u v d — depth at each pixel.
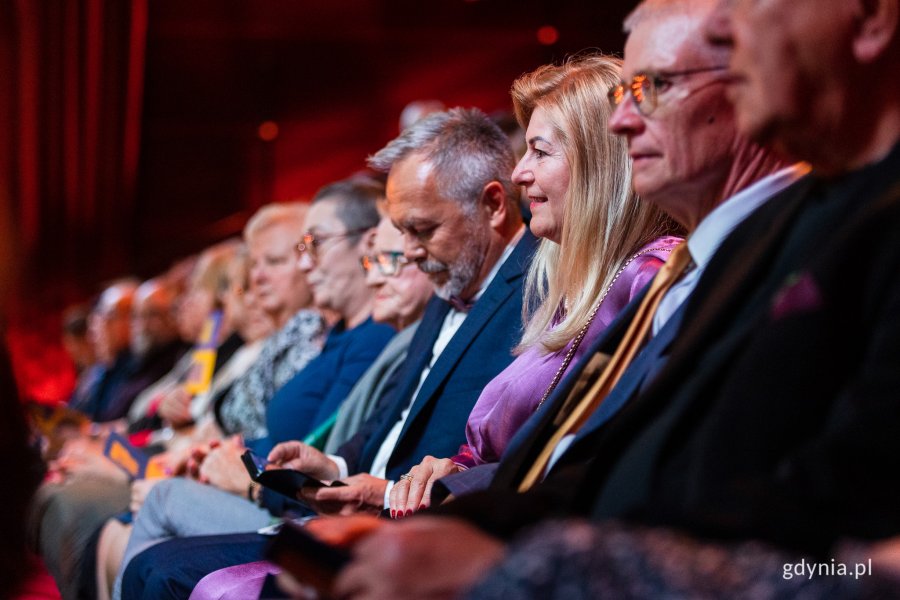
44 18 9.09
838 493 0.96
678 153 1.39
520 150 2.66
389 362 2.83
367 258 2.98
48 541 3.53
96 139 9.13
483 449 2.01
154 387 5.34
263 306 3.94
